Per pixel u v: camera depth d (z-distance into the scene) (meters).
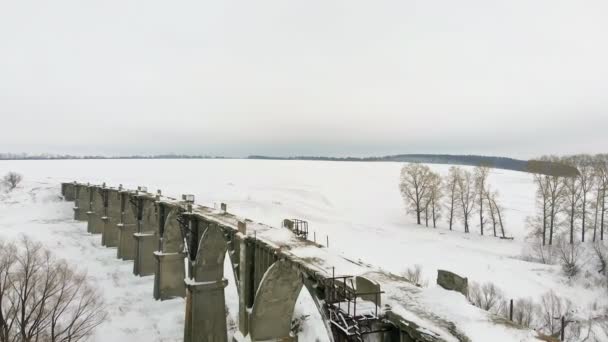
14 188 80.06
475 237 54.25
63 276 27.38
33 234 53.53
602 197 47.47
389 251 45.00
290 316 19.89
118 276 40.56
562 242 45.25
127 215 46.56
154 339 28.47
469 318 9.51
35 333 22.69
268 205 70.81
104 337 27.67
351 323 10.79
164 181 101.06
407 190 65.12
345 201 81.56
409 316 10.07
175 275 35.34
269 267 18.25
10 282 23.08
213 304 27.17
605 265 38.97
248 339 19.62
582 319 30.56
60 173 114.69
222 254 27.52
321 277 13.59
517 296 32.94
